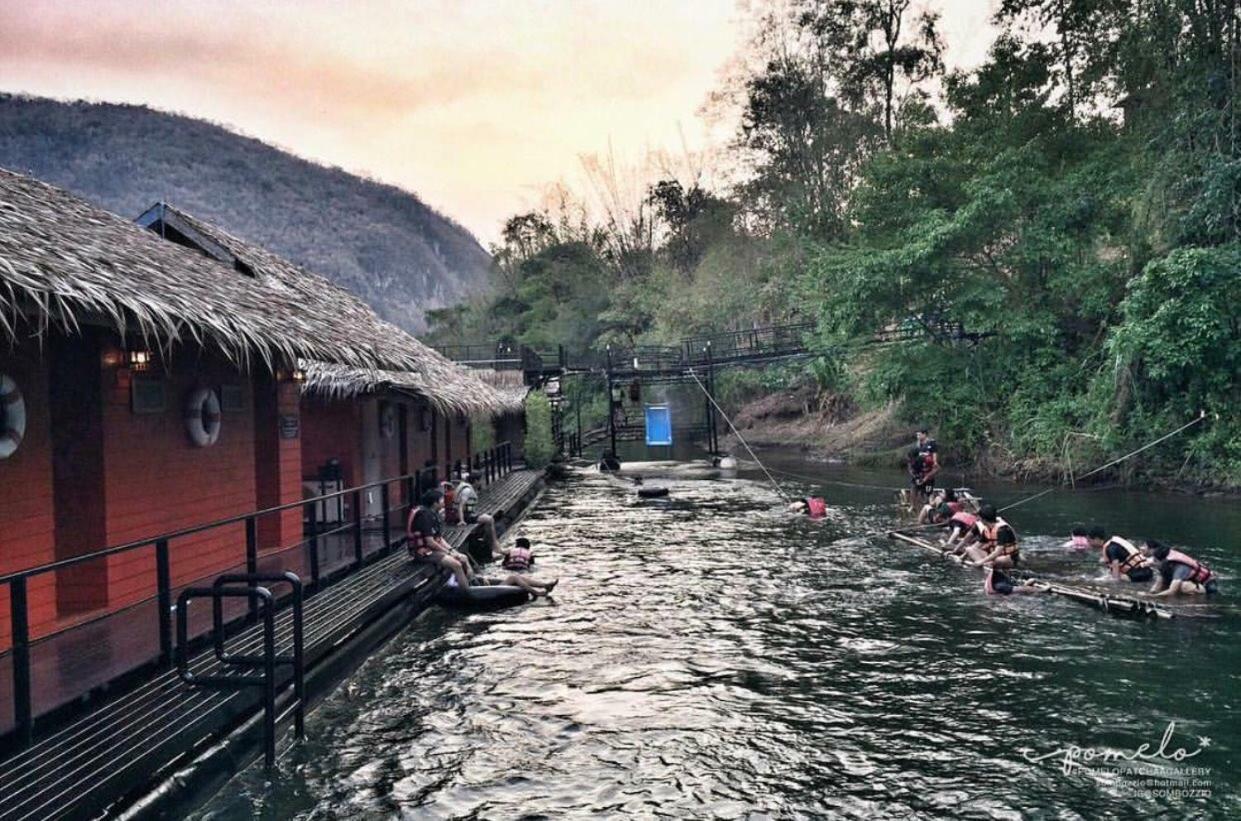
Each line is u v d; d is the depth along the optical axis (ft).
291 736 21.95
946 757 21.08
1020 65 85.87
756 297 141.69
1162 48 65.16
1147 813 18.19
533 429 104.27
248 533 24.88
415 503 44.24
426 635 32.78
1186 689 25.22
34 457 22.68
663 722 23.68
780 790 19.54
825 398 128.67
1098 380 72.18
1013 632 31.55
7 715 16.61
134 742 16.83
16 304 16.88
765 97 141.79
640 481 93.25
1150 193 66.08
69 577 25.25
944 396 86.38
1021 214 78.64
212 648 22.89
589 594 39.32
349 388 46.44
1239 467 62.34
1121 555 39.50
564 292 204.03
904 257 79.61
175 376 29.53
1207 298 60.23
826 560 46.16
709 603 37.06
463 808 18.75
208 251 40.24
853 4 130.82
